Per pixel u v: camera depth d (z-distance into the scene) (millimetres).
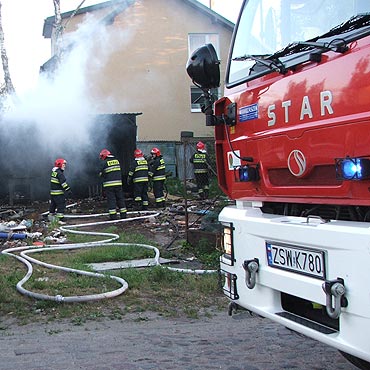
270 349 4613
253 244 3373
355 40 2799
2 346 4812
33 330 5301
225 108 3998
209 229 9312
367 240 2549
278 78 3383
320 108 2996
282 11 3576
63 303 6102
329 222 2848
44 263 8172
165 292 6656
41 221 13750
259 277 3311
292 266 3027
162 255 9000
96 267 8195
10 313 5855
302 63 3160
